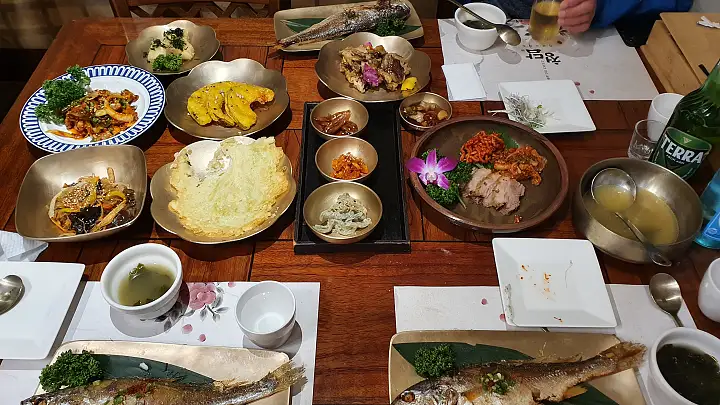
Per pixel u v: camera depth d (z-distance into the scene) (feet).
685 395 3.05
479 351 3.36
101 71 5.40
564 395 3.15
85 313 3.64
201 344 3.49
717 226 3.84
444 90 5.55
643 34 6.25
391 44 5.88
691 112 4.25
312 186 4.49
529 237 4.16
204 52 5.82
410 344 3.38
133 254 3.63
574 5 5.82
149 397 3.09
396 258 4.02
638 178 4.32
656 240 3.96
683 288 3.81
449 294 3.79
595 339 3.44
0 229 4.17
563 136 5.02
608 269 3.96
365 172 4.50
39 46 10.68
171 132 5.03
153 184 4.26
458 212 4.28
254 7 8.07
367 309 3.70
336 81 5.57
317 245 4.00
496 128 4.86
